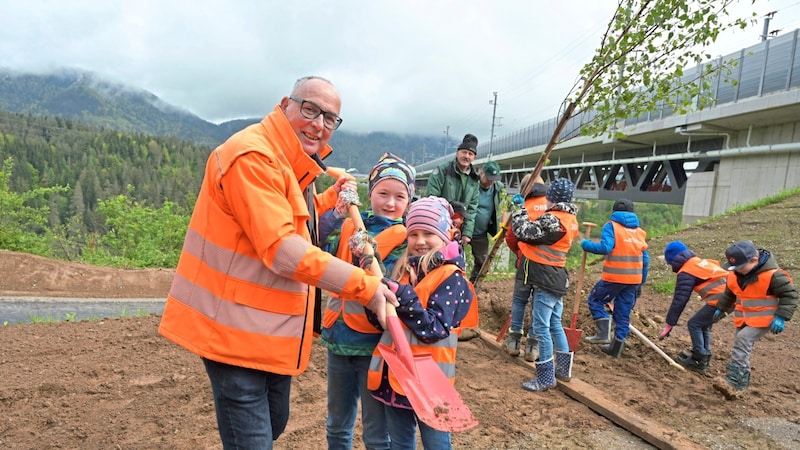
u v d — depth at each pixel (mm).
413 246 2287
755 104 13258
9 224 12789
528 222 3980
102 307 8156
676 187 19203
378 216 2549
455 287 2156
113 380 3801
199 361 4227
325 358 4484
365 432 2389
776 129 14359
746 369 4344
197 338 1843
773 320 4180
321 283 1745
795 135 13766
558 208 4059
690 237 10719
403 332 1927
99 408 3369
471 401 3779
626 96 3643
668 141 19000
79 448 2896
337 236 2621
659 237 11242
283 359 1890
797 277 7699
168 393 3617
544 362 4039
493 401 3803
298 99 1951
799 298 7031
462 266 2230
